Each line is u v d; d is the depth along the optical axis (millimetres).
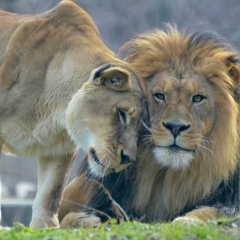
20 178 29750
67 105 11922
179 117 11609
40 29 12188
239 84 12672
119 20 30469
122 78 11445
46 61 12008
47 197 12523
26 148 12141
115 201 12500
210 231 9617
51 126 12008
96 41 12250
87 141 11711
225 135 12117
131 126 11570
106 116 11539
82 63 11922
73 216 12195
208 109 12000
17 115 11922
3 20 12523
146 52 12344
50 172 12555
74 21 12320
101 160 11539
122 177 12406
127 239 9453
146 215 12461
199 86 11953
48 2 28516
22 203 23359
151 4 30906
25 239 9781
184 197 12242
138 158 12094
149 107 11891
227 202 12250
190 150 11719
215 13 30625
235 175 12359
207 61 12156
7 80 11922
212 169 12109
